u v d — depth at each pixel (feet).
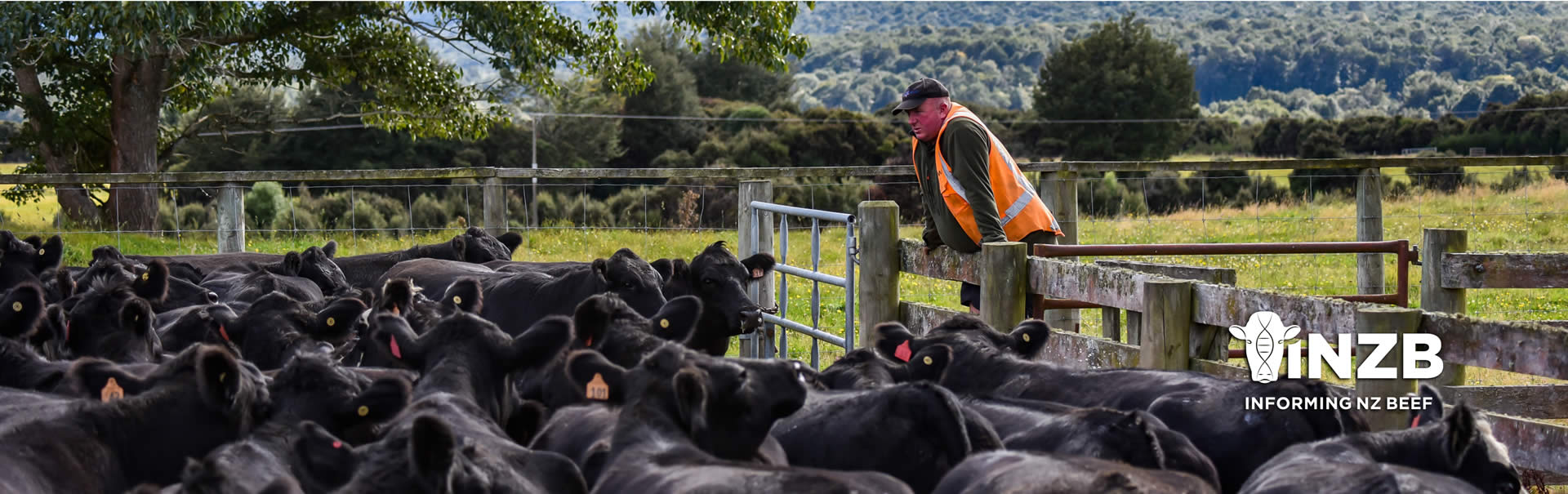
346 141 132.57
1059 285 20.17
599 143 147.33
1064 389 15.84
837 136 140.67
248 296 25.93
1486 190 71.20
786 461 13.73
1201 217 64.85
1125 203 91.81
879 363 17.20
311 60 78.95
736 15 68.90
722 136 156.66
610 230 51.24
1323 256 48.08
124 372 14.11
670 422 12.21
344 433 13.10
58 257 29.14
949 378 17.06
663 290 24.41
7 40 61.05
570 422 14.61
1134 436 12.26
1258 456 13.33
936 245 24.02
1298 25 579.48
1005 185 22.68
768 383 12.63
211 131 95.96
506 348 14.64
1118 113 160.76
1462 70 459.32
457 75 82.48
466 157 136.67
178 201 103.71
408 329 14.99
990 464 11.59
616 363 16.22
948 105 22.82
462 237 33.01
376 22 79.87
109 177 39.55
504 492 10.71
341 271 29.99
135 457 13.25
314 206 92.32
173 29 62.80
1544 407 19.25
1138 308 18.31
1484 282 22.26
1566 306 36.65
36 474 12.01
